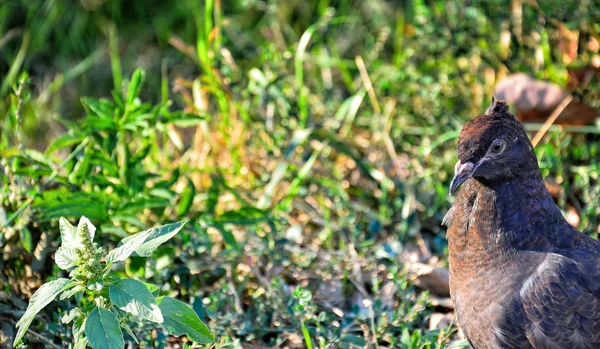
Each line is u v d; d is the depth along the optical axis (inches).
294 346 312.8
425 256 356.5
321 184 382.3
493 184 277.4
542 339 266.2
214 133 403.2
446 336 294.2
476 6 405.1
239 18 484.7
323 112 413.7
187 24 488.7
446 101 408.5
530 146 278.2
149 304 233.0
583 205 370.0
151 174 332.8
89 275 237.1
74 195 315.0
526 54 414.6
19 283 317.1
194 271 333.7
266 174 379.2
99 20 496.1
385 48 462.9
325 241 361.7
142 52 491.5
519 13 408.5
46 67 482.9
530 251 273.1
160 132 426.9
